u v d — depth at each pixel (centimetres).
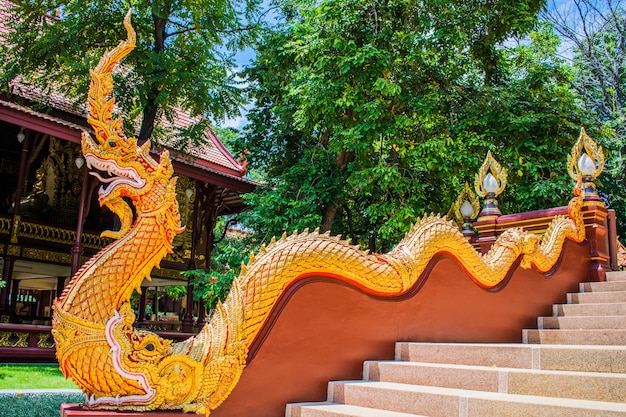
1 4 1680
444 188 1316
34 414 701
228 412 394
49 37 1247
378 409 410
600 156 865
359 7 1206
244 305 412
